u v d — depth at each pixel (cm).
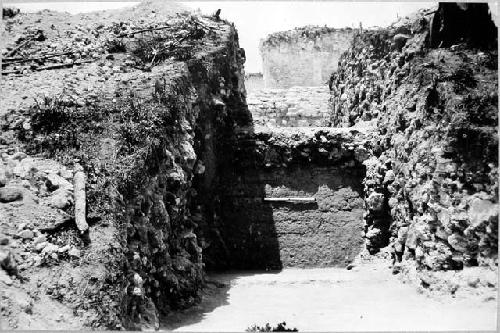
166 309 825
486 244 878
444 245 943
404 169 1152
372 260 1252
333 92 1908
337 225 1342
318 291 1017
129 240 755
